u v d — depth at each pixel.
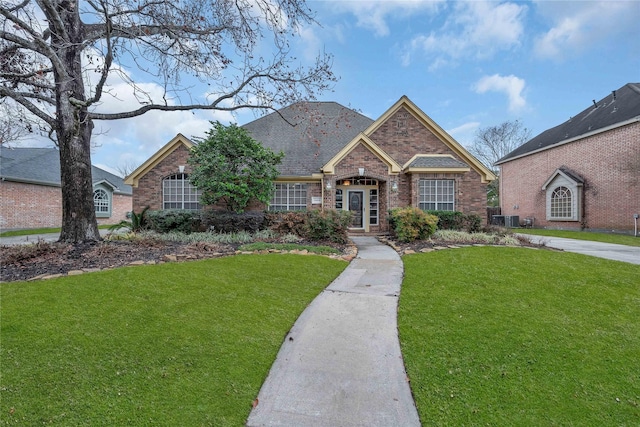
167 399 2.89
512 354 3.83
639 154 15.85
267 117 18.22
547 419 2.82
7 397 2.79
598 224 17.95
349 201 15.73
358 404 3.01
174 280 5.83
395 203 13.95
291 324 4.65
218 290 5.56
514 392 3.17
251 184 12.43
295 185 14.84
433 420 2.81
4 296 4.80
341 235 11.11
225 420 2.72
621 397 3.12
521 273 6.99
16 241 13.32
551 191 21.17
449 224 13.21
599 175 17.91
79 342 3.66
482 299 5.55
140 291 5.21
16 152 23.75
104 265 6.66
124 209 28.72
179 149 14.50
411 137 15.35
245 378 3.31
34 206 20.05
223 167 12.06
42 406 2.72
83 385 3.00
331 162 13.67
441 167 13.98
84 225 8.42
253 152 12.19
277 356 3.82
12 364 3.22
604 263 7.97
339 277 7.05
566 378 3.40
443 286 6.23
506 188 26.50
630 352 3.91
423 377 3.41
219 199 13.34
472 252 9.03
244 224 12.37
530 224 23.09
